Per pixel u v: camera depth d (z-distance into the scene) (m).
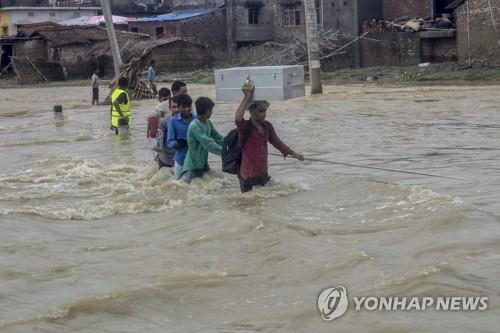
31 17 80.19
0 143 20.06
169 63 63.03
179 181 11.86
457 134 17.89
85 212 10.87
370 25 55.19
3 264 8.15
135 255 8.46
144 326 6.38
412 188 10.82
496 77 43.31
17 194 12.41
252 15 67.19
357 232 8.88
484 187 11.12
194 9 73.75
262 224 9.27
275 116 24.69
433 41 51.44
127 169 14.36
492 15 46.78
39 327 6.35
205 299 6.95
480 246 7.92
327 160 14.66
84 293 7.10
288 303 6.72
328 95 34.16
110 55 65.75
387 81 46.09
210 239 8.92
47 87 60.81
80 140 20.00
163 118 13.46
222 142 11.89
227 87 11.10
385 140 17.33
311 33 34.88
